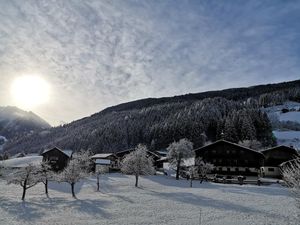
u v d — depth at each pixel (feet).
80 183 197.16
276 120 588.91
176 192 151.84
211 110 565.53
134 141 549.95
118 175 253.65
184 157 233.14
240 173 248.52
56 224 84.38
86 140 586.86
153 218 92.38
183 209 106.42
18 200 127.24
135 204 115.75
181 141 241.76
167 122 544.62
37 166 151.84
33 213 98.99
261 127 464.24
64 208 107.65
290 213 99.91
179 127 505.25
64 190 166.91
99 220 89.45
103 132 590.96
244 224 85.56
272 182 194.08
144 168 188.85
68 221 87.86
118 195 141.90
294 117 603.67
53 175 163.53
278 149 256.93
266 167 255.09
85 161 239.30
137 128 574.97
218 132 471.62
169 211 102.89
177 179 225.76
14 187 177.47
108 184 190.49
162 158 316.40
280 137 483.51
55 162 266.16
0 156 433.89
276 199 129.70
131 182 201.36
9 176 148.66
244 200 126.41
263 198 132.16
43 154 269.03
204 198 131.34
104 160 302.04
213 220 90.22
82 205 113.60
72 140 625.82
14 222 86.63
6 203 118.42
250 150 250.98
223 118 503.20
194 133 485.56
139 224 85.05
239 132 444.55
